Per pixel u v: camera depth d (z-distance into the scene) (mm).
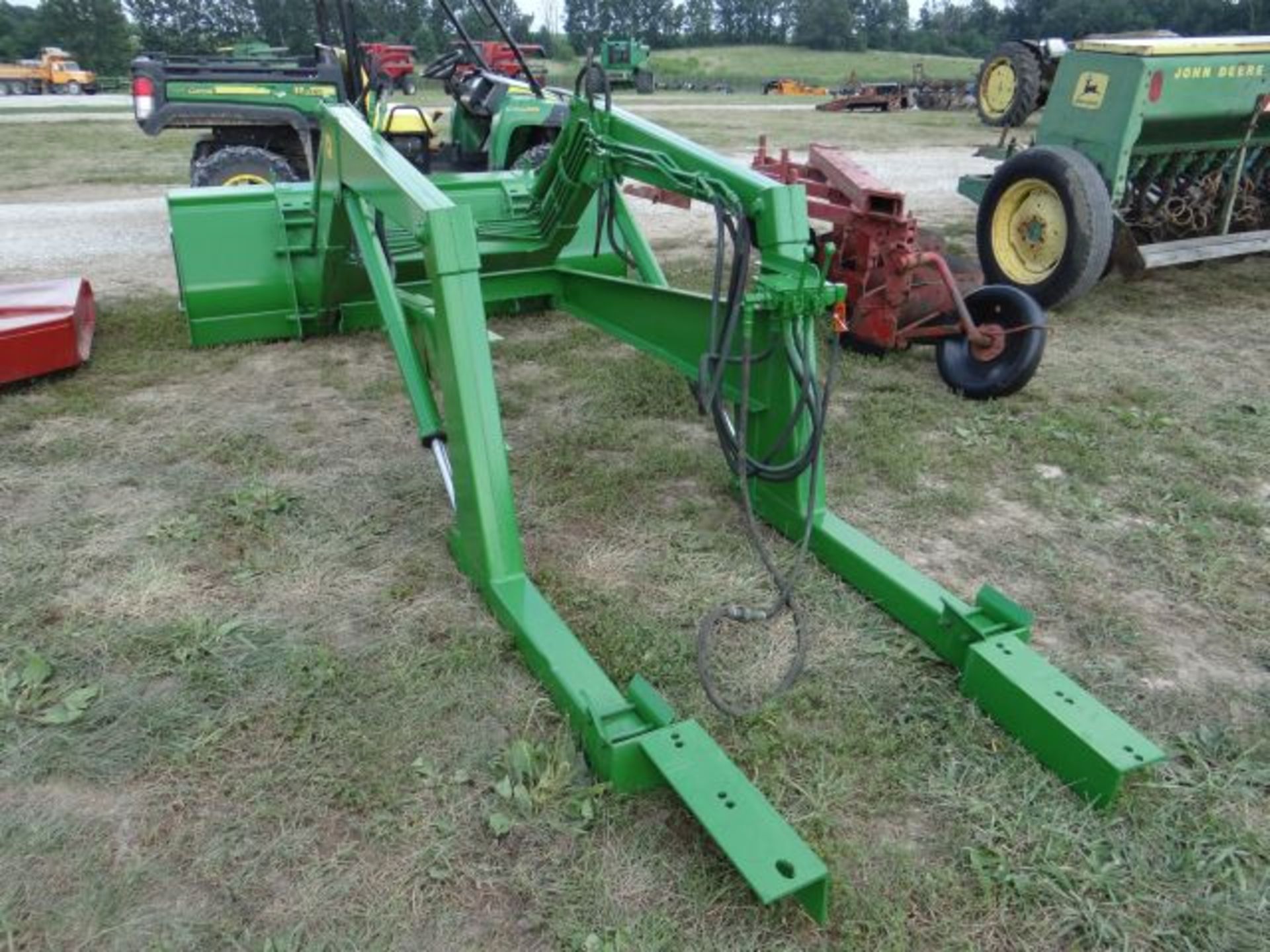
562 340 5363
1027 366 4406
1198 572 3229
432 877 2018
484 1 7133
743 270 2750
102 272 6855
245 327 5188
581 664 2465
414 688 2568
